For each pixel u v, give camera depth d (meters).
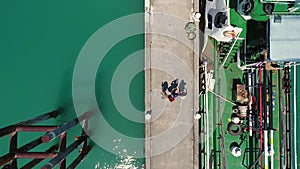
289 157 12.08
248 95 12.15
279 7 10.00
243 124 12.33
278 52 10.06
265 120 11.81
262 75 11.87
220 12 11.16
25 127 10.34
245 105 12.23
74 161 12.48
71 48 14.35
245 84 12.31
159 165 13.06
